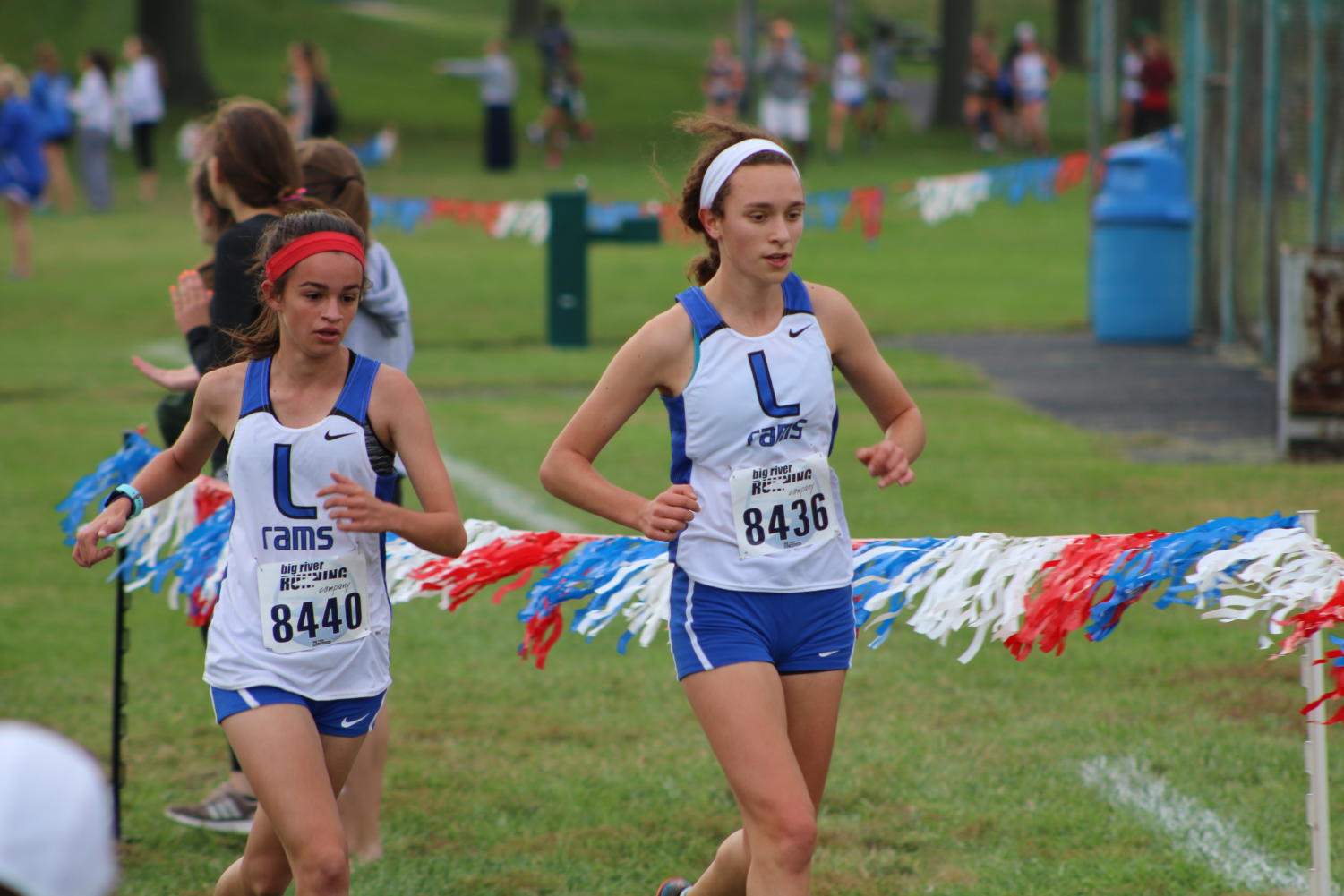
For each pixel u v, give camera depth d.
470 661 17.20
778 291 9.05
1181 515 21.91
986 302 46.72
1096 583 9.29
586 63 123.38
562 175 78.31
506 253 57.44
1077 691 15.72
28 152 50.16
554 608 10.84
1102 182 43.22
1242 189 37.06
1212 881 11.36
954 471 25.31
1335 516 21.44
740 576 8.87
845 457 26.92
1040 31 171.12
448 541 8.99
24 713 15.54
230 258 11.20
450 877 11.77
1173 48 119.56
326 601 8.99
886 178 78.31
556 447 9.08
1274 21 33.59
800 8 181.75
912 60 157.88
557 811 13.06
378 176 77.19
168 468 9.62
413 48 123.12
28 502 24.17
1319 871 9.60
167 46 98.31
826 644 9.09
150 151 74.00
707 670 8.82
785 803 8.48
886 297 47.38
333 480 8.98
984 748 14.17
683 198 9.20
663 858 12.14
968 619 9.63
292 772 8.66
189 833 12.83
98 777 3.78
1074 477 24.61
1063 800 12.94
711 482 8.95
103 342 39.53
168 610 19.31
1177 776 13.38
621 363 8.95
